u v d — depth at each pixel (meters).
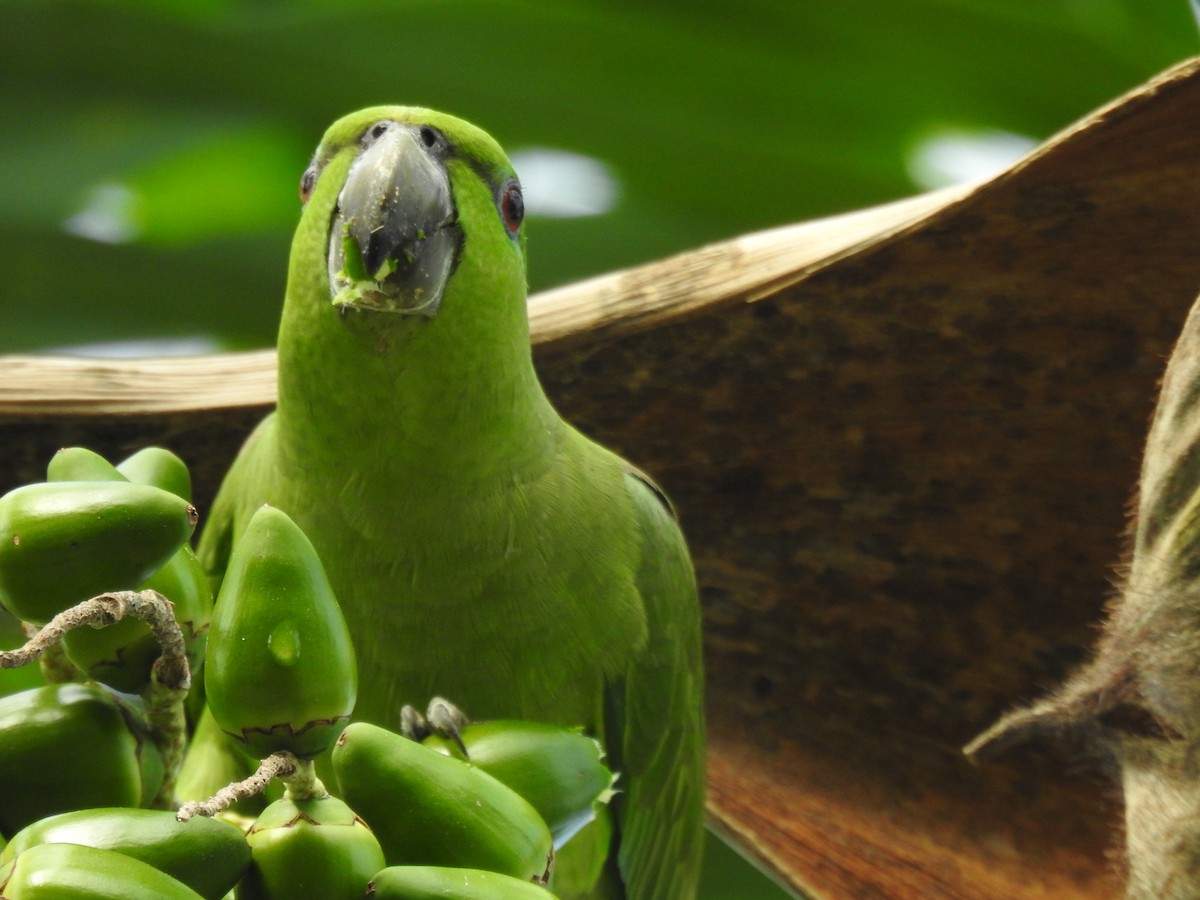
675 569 2.36
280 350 2.24
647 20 2.98
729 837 2.54
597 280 2.26
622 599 2.29
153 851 2.02
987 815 2.32
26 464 2.30
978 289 2.23
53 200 3.03
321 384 2.23
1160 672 2.07
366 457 2.23
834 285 2.24
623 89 3.06
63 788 2.05
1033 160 2.17
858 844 2.42
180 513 2.04
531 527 2.25
